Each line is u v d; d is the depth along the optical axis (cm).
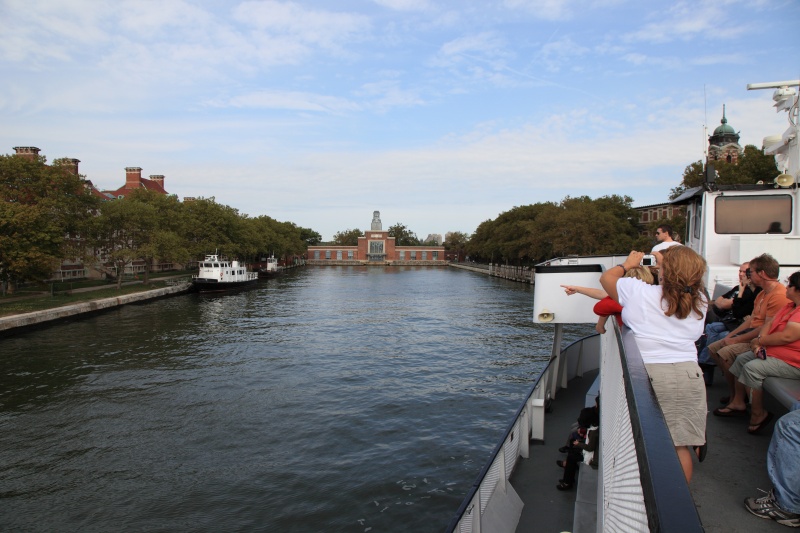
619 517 233
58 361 2606
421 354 2786
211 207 7119
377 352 2841
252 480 1339
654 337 342
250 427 1700
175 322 3906
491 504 592
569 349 1111
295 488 1296
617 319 420
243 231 7894
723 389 631
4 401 1980
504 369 2452
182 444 1572
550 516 615
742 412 521
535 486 686
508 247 7912
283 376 2330
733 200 845
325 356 2739
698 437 335
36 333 3328
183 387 2156
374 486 1302
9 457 1488
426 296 6112
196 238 7031
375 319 4147
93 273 6631
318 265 16562
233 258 7925
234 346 3005
